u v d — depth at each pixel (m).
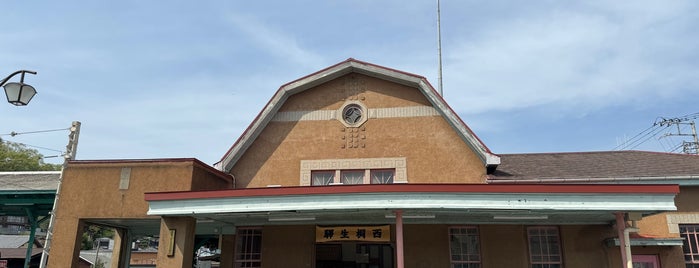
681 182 12.79
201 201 11.13
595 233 12.91
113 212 13.06
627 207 10.02
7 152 48.94
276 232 14.08
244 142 14.66
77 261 13.04
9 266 34.31
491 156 13.16
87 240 60.41
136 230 16.41
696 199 13.00
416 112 14.52
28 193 15.82
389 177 14.27
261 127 14.98
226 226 14.34
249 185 14.66
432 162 13.98
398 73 14.53
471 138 13.59
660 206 9.98
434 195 10.15
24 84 9.57
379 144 14.43
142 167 13.35
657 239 12.16
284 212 10.98
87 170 13.62
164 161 13.26
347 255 17.08
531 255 13.16
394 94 14.80
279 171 14.66
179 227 11.50
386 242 13.31
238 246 14.28
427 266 13.20
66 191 13.51
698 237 12.81
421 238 13.41
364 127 14.66
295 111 15.19
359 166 14.32
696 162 14.06
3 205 16.89
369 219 12.75
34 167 50.59
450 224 13.38
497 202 10.09
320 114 15.02
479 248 13.33
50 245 13.13
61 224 13.22
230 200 10.94
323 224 13.71
